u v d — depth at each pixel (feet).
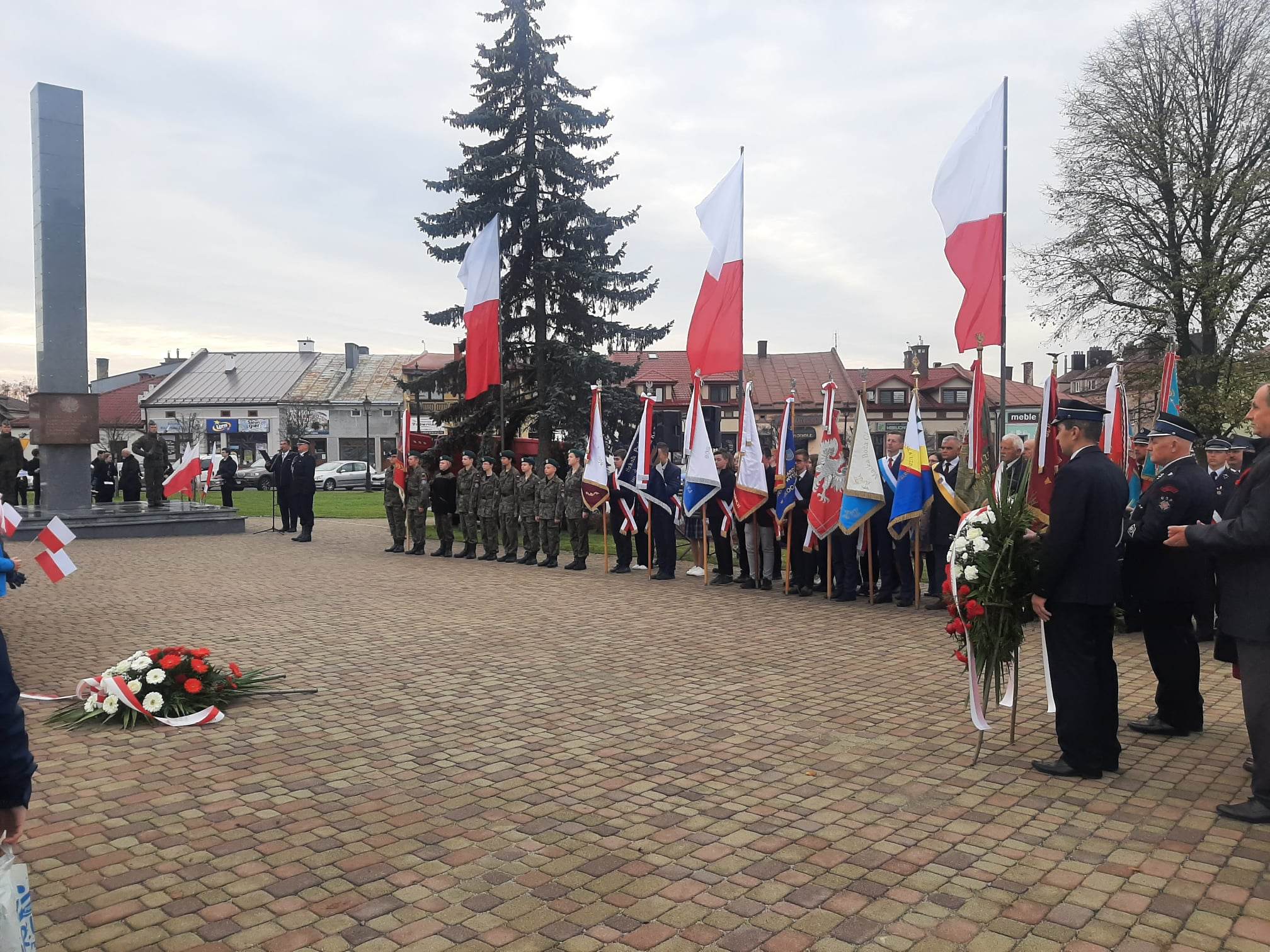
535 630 31.55
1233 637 15.17
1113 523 16.74
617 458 49.65
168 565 50.24
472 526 55.16
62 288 67.56
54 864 13.34
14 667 26.04
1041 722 20.84
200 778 17.06
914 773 17.29
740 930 11.37
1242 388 75.56
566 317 71.15
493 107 70.33
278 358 224.74
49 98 66.69
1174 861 13.29
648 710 21.71
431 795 16.15
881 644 29.37
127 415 222.89
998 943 11.03
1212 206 81.56
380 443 205.77
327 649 28.48
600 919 11.68
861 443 36.01
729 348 44.19
